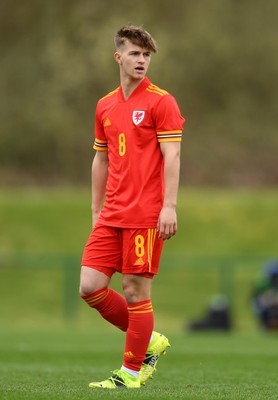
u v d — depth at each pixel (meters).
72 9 141.75
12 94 143.38
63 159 144.00
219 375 28.34
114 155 22.28
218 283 96.38
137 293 22.08
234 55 144.50
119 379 22.31
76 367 31.81
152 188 21.95
